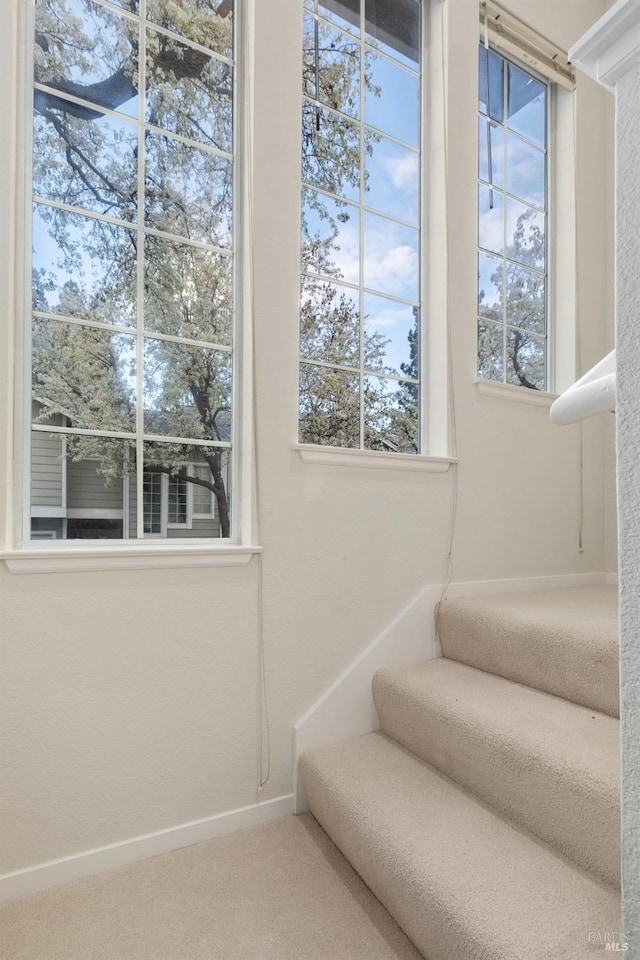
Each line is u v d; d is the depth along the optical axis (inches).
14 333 47.3
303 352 66.6
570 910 33.0
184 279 57.6
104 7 52.9
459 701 51.9
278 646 58.2
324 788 50.8
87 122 52.2
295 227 61.0
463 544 74.8
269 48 59.1
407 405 75.6
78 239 51.8
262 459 57.9
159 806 51.2
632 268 21.6
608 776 36.7
